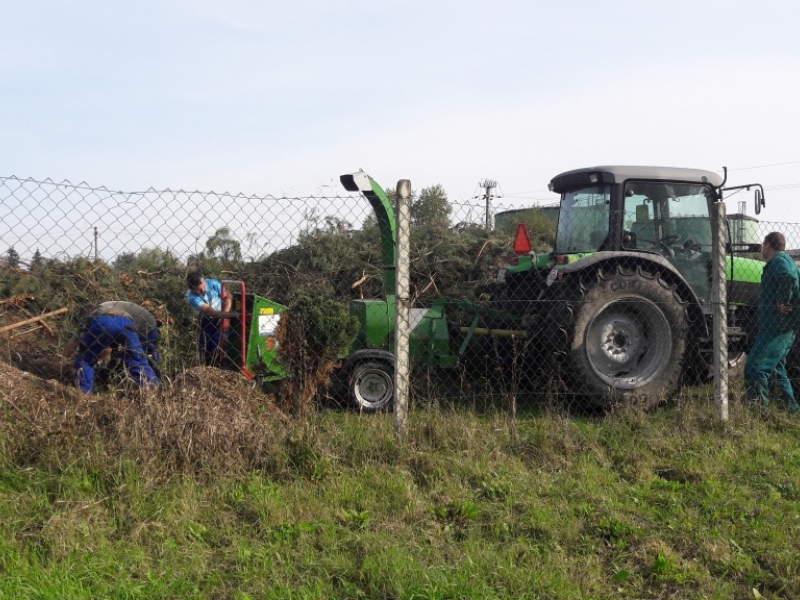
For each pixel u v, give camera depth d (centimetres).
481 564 344
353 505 398
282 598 308
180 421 414
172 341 648
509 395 609
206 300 622
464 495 424
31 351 611
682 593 338
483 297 802
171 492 381
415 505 400
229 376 486
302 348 538
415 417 504
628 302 652
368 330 658
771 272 632
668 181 702
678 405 598
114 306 593
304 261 800
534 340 666
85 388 554
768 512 420
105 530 349
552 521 394
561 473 468
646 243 708
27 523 344
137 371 530
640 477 472
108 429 414
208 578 321
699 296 729
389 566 332
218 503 385
